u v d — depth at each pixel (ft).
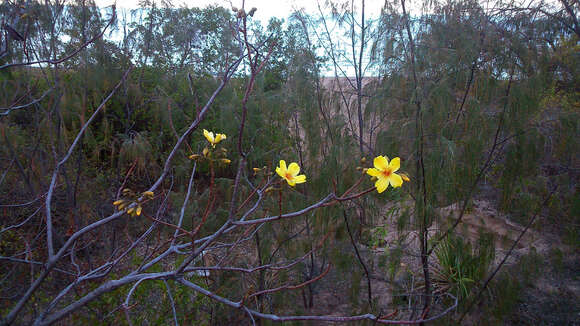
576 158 9.10
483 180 9.86
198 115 5.65
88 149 14.02
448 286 10.52
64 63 9.95
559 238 10.30
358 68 10.88
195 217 10.60
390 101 9.30
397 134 9.17
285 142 11.01
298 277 10.80
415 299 9.66
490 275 9.87
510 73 8.62
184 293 8.52
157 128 13.89
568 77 9.13
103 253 11.90
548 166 9.85
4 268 9.56
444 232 9.55
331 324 9.84
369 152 10.04
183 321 8.41
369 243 10.70
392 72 9.29
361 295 11.16
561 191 9.31
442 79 8.60
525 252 10.62
